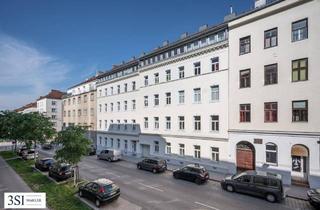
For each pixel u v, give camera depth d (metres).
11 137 40.66
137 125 37.22
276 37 21.20
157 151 33.31
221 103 25.11
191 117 28.30
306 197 16.62
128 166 29.94
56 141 20.42
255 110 22.30
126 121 40.06
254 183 16.86
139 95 36.97
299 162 19.53
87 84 53.69
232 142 23.95
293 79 20.05
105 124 46.25
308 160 18.97
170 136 30.91
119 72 42.97
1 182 22.06
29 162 34.34
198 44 28.14
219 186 19.92
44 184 20.92
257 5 24.64
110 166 29.92
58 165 23.16
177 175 22.62
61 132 20.20
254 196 16.98
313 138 18.62
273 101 21.09
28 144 36.88
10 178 23.91
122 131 40.84
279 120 20.66
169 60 31.41
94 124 50.19
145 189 19.06
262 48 22.02
